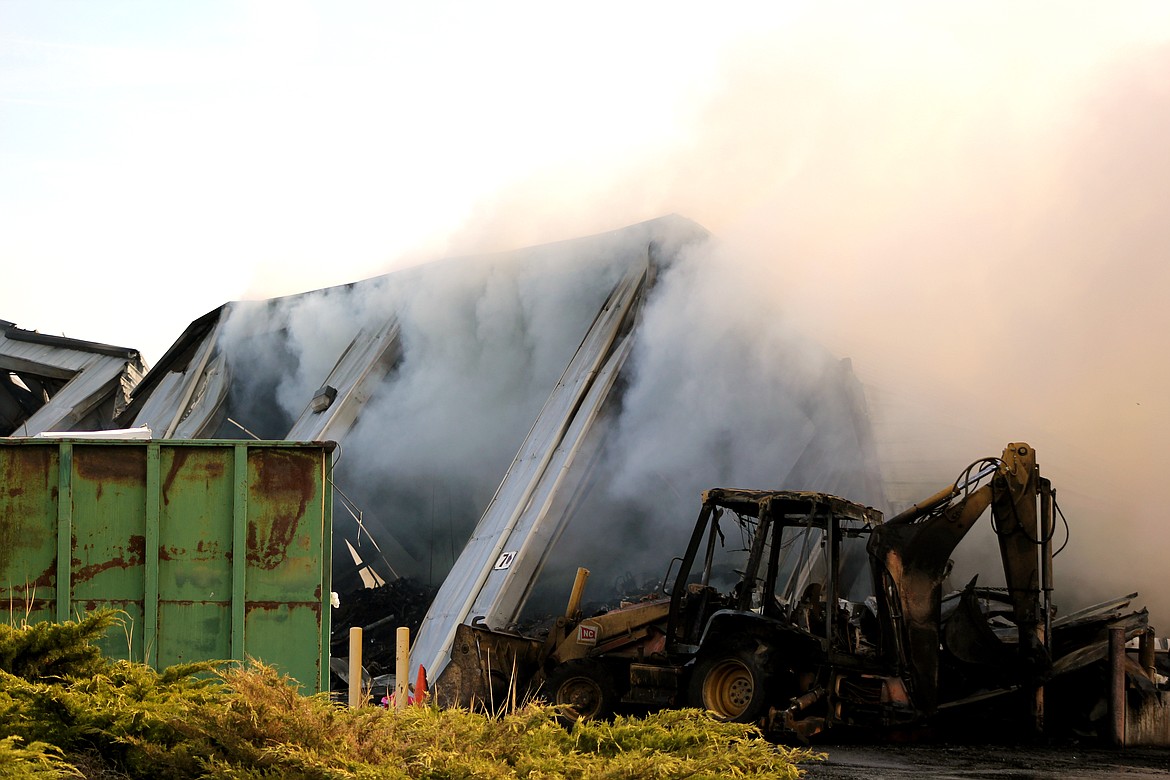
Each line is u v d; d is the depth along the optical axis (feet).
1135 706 45.32
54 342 132.77
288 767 18.67
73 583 28.37
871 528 48.75
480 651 51.85
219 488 29.01
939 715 46.80
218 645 28.55
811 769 36.60
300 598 28.84
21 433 121.90
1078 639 50.57
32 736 20.01
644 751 21.01
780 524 48.49
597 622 51.29
